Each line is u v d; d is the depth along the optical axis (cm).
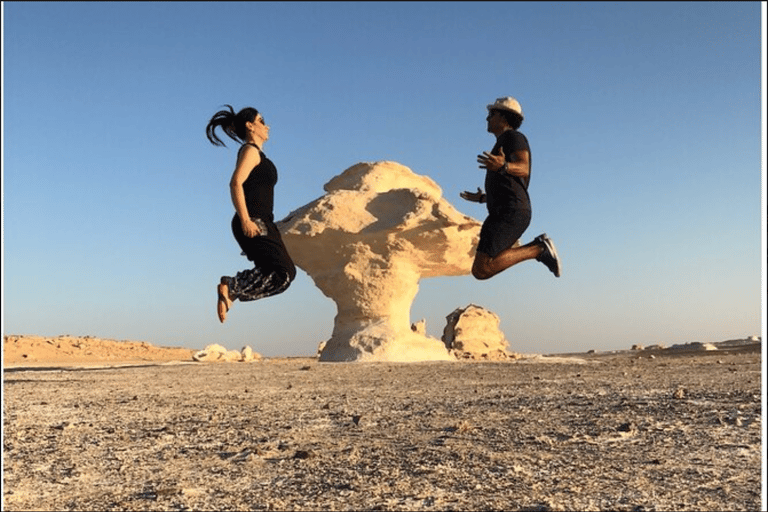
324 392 1448
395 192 3128
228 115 593
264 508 537
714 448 727
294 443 805
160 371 2423
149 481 633
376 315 3138
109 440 848
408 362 2791
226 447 789
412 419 988
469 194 671
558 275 580
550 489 575
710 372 1758
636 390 1305
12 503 559
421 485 594
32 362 4003
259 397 1365
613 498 546
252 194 574
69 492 596
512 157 574
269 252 571
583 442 776
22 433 904
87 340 5069
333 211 3055
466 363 2662
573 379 1652
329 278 3159
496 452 725
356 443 799
